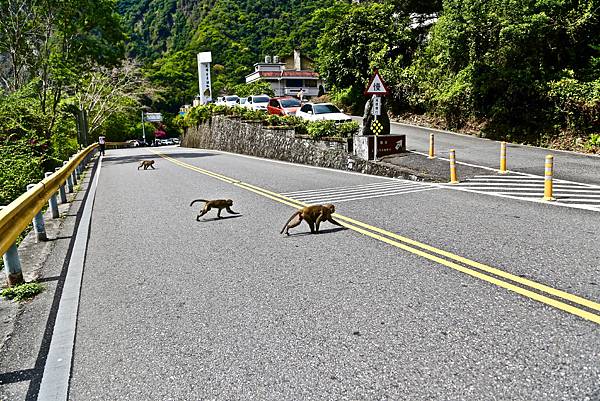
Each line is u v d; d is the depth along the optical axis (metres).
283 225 7.18
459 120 23.67
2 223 4.46
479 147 17.94
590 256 4.84
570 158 14.39
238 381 2.86
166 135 89.44
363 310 3.79
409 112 28.94
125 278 5.04
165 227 7.57
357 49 32.56
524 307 3.64
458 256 5.06
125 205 10.16
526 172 11.95
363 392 2.65
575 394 2.50
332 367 2.94
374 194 9.82
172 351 3.30
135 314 4.02
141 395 2.78
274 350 3.22
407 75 28.97
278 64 65.44
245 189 11.55
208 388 2.81
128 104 61.75
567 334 3.16
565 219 6.67
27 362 3.27
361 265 4.96
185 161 22.91
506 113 20.31
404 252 5.34
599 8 18.56
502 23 19.52
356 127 17.38
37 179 15.32
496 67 21.16
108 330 3.73
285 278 4.69
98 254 6.12
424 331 3.34
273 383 2.81
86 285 4.88
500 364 2.84
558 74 19.11
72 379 3.01
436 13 32.75
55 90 27.58
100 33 28.39
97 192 12.80
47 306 4.33
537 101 19.02
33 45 26.09
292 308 3.92
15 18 24.92
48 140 23.33
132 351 3.34
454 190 9.91
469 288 4.12
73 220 8.70
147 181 14.81
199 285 4.66
